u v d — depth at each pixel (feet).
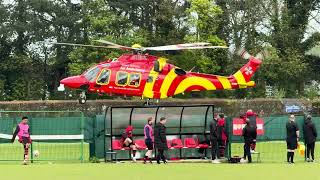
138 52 385.91
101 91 382.63
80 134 321.52
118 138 318.24
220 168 266.36
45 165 287.48
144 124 320.50
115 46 370.32
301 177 228.22
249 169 261.24
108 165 286.25
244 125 312.71
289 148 299.58
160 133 293.43
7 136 350.02
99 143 318.04
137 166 278.67
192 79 388.16
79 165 286.66
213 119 303.89
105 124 315.58
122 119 318.65
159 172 247.70
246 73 408.05
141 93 378.94
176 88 384.06
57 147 400.88
